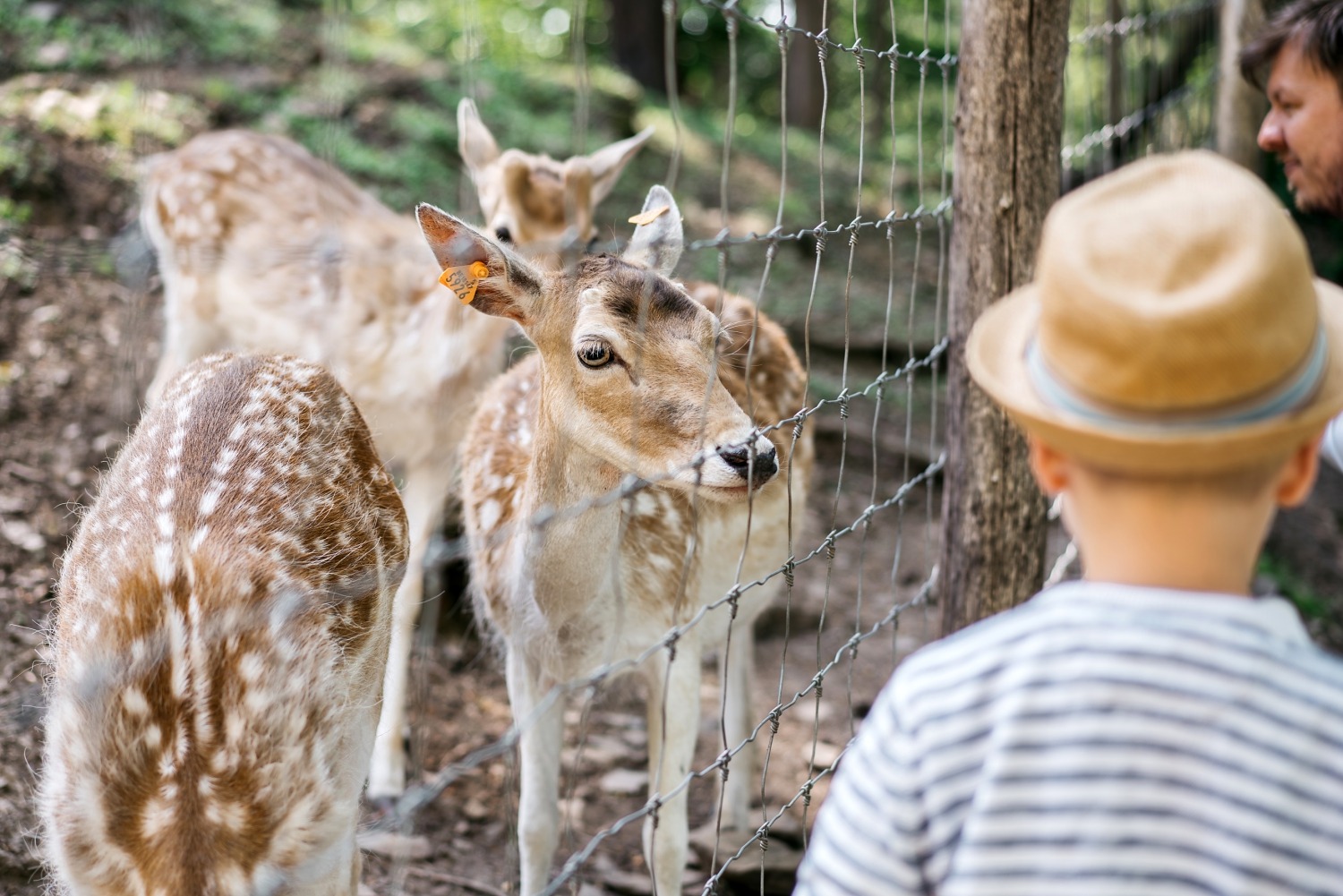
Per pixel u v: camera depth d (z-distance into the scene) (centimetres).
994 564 312
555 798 296
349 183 545
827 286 846
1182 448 110
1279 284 109
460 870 334
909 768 117
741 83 1611
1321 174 243
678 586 292
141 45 259
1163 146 685
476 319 425
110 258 525
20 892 284
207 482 246
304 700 221
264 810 212
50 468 455
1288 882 107
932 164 1352
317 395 286
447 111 898
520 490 296
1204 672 110
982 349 130
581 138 171
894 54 257
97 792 209
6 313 516
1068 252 114
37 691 316
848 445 657
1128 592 115
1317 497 764
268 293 477
